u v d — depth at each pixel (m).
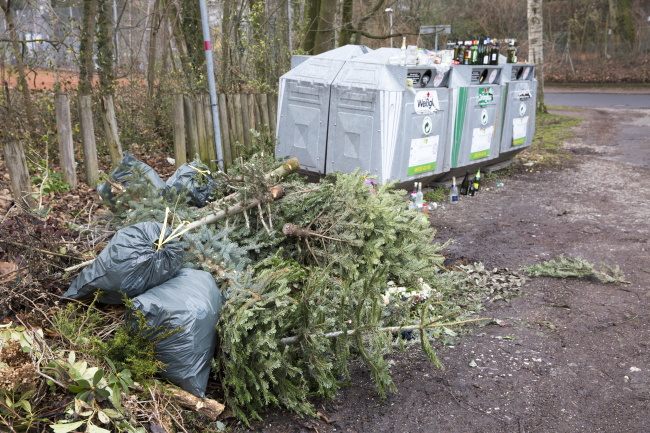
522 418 3.27
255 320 3.14
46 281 3.44
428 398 3.46
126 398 2.84
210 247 3.71
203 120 7.93
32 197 5.65
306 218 4.33
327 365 3.20
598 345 4.10
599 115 19.03
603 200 8.27
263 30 11.05
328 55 7.61
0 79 8.48
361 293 3.53
